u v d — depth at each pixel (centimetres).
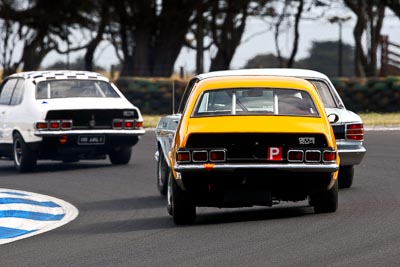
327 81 5016
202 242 3244
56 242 3447
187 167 3525
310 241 3144
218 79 3875
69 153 6203
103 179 5775
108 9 14650
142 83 11462
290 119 3606
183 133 3588
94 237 3541
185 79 12462
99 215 4266
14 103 6481
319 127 3578
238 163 3522
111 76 14875
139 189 5241
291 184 3584
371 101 11331
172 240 3334
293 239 3197
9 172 6384
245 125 3553
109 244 3331
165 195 4934
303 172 3541
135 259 2981
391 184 5059
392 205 4103
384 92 11306
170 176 3800
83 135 6159
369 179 5338
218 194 3622
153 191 5147
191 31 15062
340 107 4941
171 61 14800
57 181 5738
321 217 3703
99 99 6316
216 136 3531
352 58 16612
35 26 14600
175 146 3641
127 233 3606
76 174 6103
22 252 3238
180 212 3703
